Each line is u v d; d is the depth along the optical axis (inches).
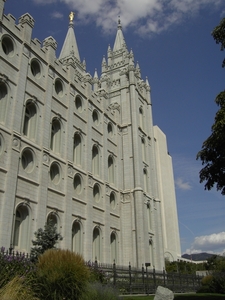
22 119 1152.8
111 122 1907.0
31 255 848.3
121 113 2062.0
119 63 2354.8
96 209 1534.2
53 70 1414.9
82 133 1551.4
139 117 2119.8
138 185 1808.6
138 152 1902.1
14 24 1220.5
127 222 1765.5
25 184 1102.4
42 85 1316.4
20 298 469.7
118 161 1886.1
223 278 1198.9
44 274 572.1
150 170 2071.9
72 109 1492.4
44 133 1253.1
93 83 2383.1
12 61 1167.6
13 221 1014.4
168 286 1310.3
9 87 1126.4
